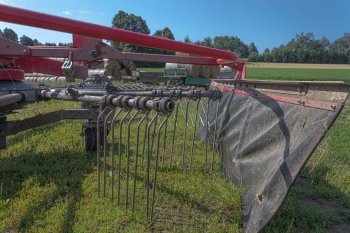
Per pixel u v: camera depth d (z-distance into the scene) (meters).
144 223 3.29
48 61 5.24
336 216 3.77
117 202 3.65
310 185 4.57
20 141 6.05
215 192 4.08
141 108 3.09
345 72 59.22
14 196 3.78
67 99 3.81
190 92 4.70
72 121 7.88
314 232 3.34
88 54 4.62
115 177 4.40
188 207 3.68
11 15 2.69
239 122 4.60
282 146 3.25
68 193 3.91
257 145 3.79
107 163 4.98
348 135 7.95
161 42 3.42
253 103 4.32
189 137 6.93
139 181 4.29
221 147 5.13
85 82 5.31
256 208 3.18
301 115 3.11
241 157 4.17
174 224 3.33
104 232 3.10
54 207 3.55
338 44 112.50
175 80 19.53
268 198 3.04
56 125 7.41
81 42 4.64
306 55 97.69
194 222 3.36
